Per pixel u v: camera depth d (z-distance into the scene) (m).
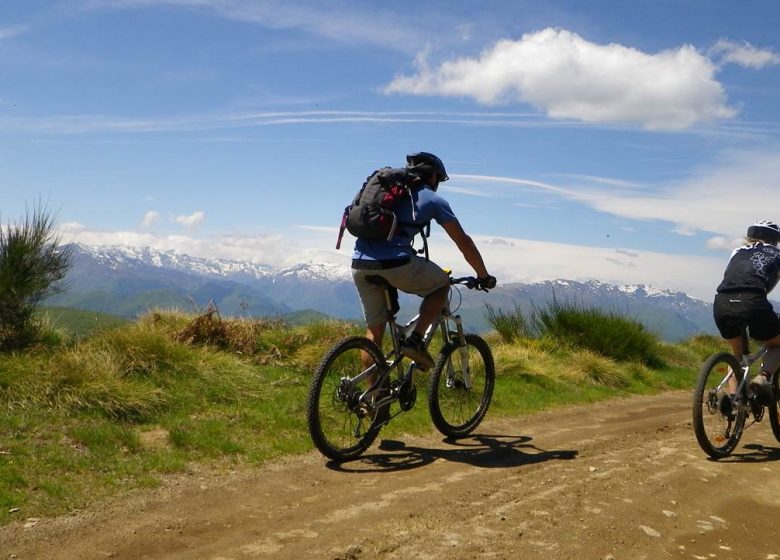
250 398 6.18
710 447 5.22
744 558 3.38
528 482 4.42
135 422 5.22
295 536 3.39
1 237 6.10
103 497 3.83
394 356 5.16
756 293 5.25
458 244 4.89
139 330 6.74
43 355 5.88
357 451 4.97
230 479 4.33
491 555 3.20
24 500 3.64
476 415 6.13
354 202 4.86
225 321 8.14
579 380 10.30
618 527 3.64
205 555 3.13
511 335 12.80
